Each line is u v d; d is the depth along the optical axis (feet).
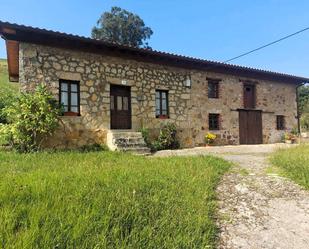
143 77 38.04
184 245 7.90
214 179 16.26
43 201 9.43
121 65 36.27
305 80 55.72
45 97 28.63
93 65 34.06
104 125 34.14
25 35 29.55
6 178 12.78
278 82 53.62
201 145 42.83
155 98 39.01
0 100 46.85
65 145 31.30
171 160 22.25
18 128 27.53
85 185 11.69
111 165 18.78
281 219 11.51
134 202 10.16
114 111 36.04
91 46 33.50
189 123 41.83
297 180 16.74
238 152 33.35
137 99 37.29
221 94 45.85
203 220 9.77
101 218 8.49
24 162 19.52
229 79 46.98
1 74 97.71
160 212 9.95
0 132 27.68
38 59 30.37
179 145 40.29
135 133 35.12
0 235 6.87
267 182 16.65
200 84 43.62
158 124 38.88
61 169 16.48
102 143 33.78
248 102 49.47
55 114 29.09
